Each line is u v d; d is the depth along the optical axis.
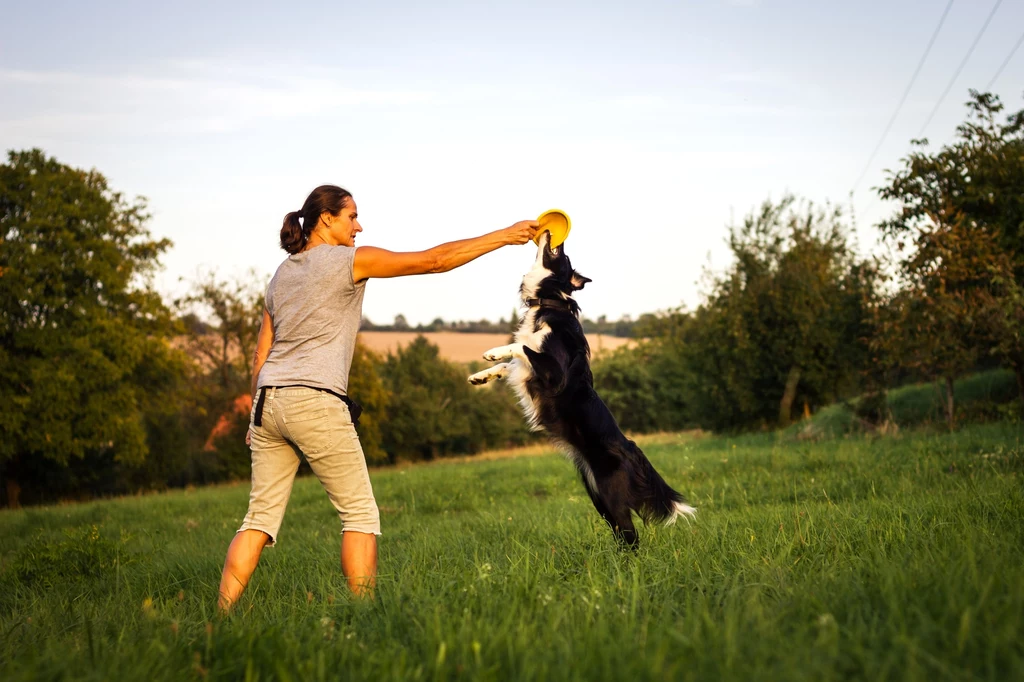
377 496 10.55
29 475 25.03
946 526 3.66
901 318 13.40
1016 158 12.77
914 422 14.64
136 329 23.19
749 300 19.86
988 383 16.02
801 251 19.94
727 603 2.35
